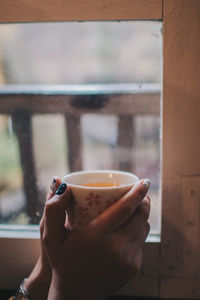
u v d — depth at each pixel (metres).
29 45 0.87
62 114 0.91
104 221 0.45
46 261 0.53
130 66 1.77
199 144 0.55
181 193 0.56
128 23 0.55
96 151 1.33
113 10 0.52
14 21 0.54
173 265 0.59
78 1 0.52
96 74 2.35
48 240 0.47
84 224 0.47
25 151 0.95
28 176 0.82
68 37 1.95
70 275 0.46
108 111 0.82
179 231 0.57
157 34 0.56
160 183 0.57
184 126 0.54
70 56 2.22
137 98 0.76
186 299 0.60
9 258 0.62
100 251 0.45
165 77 0.53
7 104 0.87
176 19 0.52
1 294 0.62
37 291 0.54
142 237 0.49
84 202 0.46
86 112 0.87
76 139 1.00
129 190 0.47
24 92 0.86
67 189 0.47
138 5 0.52
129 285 0.60
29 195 0.79
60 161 1.19
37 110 0.88
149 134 0.93
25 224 0.65
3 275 0.62
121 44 1.79
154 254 0.59
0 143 0.94
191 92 0.53
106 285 0.47
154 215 0.70
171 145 0.55
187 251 0.58
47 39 1.88
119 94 0.77
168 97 0.54
